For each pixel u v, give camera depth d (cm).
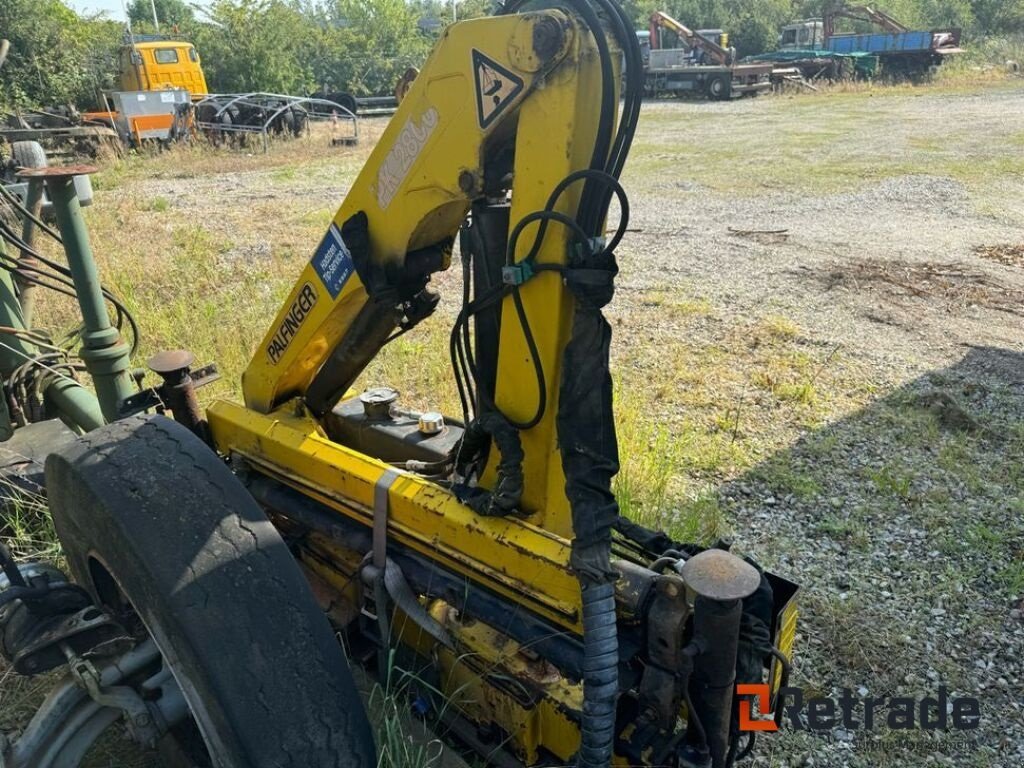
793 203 1120
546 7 181
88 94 2283
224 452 304
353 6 3594
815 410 514
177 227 1027
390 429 303
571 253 188
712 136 1772
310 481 265
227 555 197
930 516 400
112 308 643
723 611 175
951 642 319
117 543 199
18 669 220
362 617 264
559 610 199
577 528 184
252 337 593
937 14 3956
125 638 221
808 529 391
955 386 546
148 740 208
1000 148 1440
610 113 173
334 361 275
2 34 2086
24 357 423
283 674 187
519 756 227
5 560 243
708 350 610
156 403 308
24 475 362
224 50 2828
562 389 187
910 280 778
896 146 1516
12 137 1218
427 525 228
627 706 209
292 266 824
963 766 267
